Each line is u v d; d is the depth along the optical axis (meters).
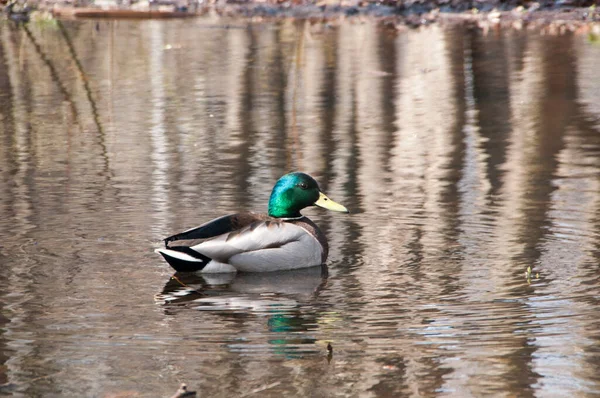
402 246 11.76
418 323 9.16
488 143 17.52
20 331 8.97
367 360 8.29
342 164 15.98
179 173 15.34
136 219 12.78
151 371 8.07
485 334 8.85
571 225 12.46
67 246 11.65
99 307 9.67
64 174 15.28
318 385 7.77
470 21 33.88
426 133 18.36
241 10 37.50
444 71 24.72
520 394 7.62
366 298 9.96
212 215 12.95
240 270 10.97
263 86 23.09
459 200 13.77
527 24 32.94
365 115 20.00
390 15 35.91
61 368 8.12
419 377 7.93
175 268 10.75
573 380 7.84
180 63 26.11
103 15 36.03
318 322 9.23
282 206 11.62
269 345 8.64
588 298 9.80
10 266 10.91
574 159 16.23
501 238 11.98
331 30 31.83
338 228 12.55
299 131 18.56
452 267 10.91
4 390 7.69
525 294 9.95
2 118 19.98
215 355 8.41
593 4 36.81
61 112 20.52
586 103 20.81
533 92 22.05
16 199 13.77
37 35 31.02
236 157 16.47
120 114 20.27
